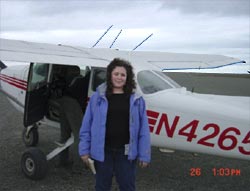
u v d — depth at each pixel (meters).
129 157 3.21
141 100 3.23
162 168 5.56
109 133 3.20
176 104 4.60
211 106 4.50
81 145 3.27
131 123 3.16
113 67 3.17
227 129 4.41
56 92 5.46
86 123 3.25
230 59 6.84
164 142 4.76
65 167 5.40
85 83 5.27
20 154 6.20
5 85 6.48
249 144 4.37
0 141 7.16
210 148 4.54
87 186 4.74
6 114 10.52
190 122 4.54
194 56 6.83
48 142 7.03
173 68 5.86
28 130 6.68
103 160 3.18
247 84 27.52
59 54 4.65
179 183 4.96
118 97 3.19
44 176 4.92
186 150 4.70
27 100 5.29
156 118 4.71
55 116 5.56
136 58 5.66
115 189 4.60
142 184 4.88
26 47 4.64
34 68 5.41
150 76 4.88
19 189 4.61
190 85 25.92
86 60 4.66
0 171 5.27
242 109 4.43
